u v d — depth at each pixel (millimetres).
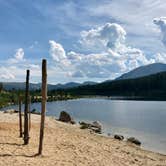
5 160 15516
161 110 103812
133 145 30844
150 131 48406
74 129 39062
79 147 22875
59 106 125562
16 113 50812
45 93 17203
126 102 171125
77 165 16656
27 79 19969
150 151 27859
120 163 19062
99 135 36219
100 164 17812
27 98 20328
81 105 135625
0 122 32344
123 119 69938
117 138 35625
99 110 101688
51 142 23453
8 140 21391
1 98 113625
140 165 19578
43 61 16938
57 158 17672
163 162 21938
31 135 25406
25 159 16203
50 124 40000
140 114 86625
